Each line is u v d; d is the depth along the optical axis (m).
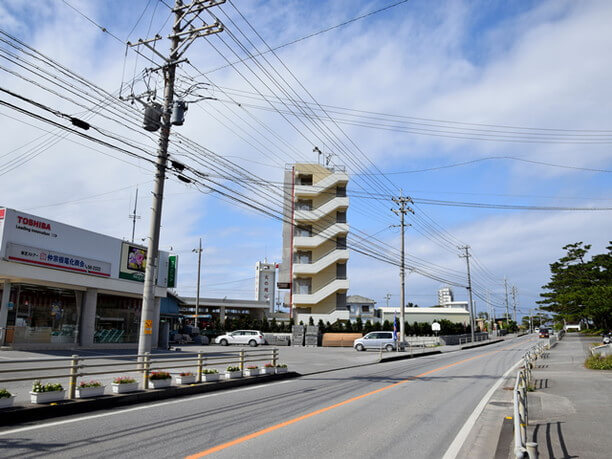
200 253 49.84
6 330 20.06
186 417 8.66
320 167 52.81
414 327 52.34
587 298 50.28
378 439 7.24
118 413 9.01
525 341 59.53
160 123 14.86
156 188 15.09
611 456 6.24
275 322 49.50
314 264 49.59
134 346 27.45
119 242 25.94
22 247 19.80
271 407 9.98
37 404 8.62
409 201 38.94
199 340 40.81
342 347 41.06
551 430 7.89
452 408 10.28
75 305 23.64
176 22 15.39
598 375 16.61
